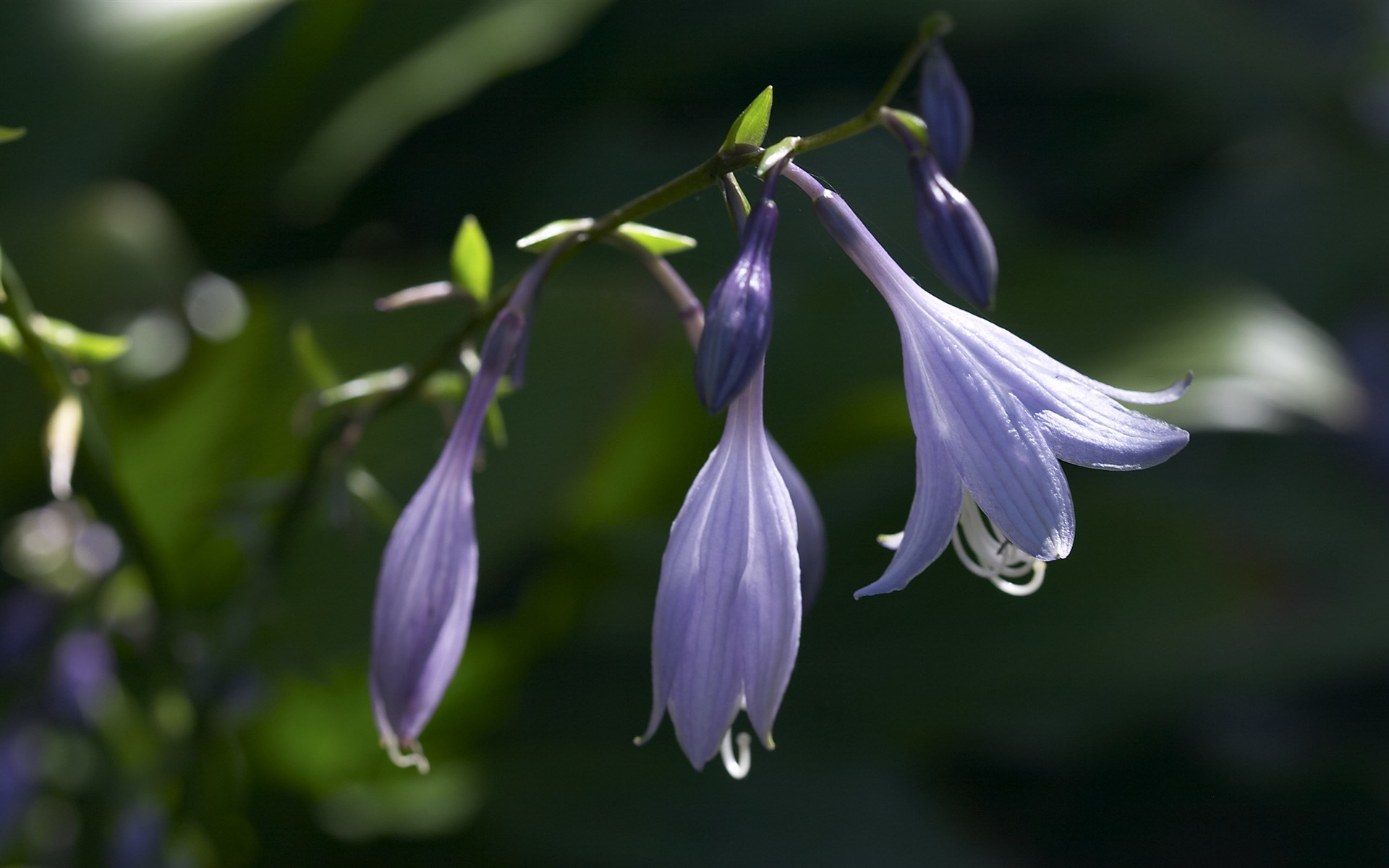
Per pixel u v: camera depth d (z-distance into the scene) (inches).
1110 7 42.0
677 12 38.7
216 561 24.4
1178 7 43.8
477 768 27.6
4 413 25.3
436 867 25.8
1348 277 42.9
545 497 26.0
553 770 27.4
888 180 33.7
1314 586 29.5
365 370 25.9
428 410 25.8
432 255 35.5
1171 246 44.2
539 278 16.8
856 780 27.4
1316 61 45.9
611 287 28.4
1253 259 43.4
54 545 23.8
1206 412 26.2
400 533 16.6
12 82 29.5
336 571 24.8
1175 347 28.0
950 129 16.1
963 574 29.7
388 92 33.7
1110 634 28.2
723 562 16.3
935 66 16.1
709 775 27.5
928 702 28.0
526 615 29.2
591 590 29.5
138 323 26.9
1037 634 28.3
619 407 27.0
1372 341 41.8
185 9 31.4
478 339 23.5
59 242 27.5
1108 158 45.4
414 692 16.5
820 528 17.2
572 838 26.0
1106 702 30.2
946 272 16.1
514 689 28.6
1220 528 30.0
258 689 20.7
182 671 20.4
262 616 20.5
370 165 33.4
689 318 17.3
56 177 28.9
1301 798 36.8
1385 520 35.8
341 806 26.5
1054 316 29.3
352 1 31.1
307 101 34.1
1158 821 36.4
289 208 34.4
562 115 38.8
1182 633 28.1
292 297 27.2
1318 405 27.2
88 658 22.2
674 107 41.5
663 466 27.9
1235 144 46.6
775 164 16.2
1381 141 45.6
